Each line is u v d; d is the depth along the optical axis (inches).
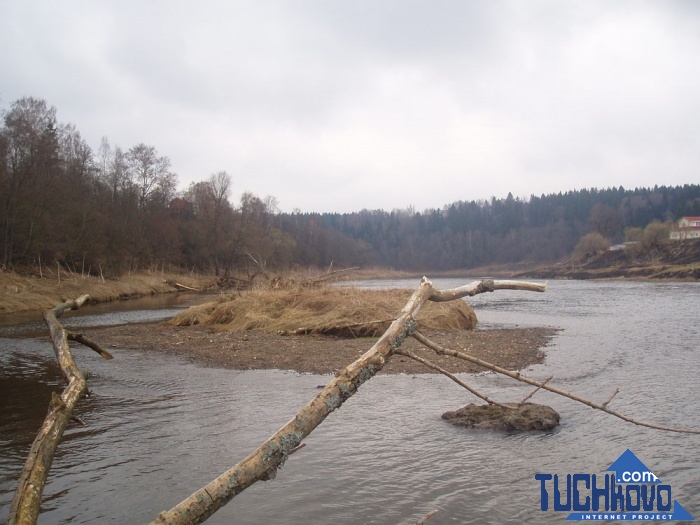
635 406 360.5
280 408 362.9
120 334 779.4
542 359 553.3
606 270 4180.6
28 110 1736.0
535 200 7711.6
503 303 1515.7
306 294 909.2
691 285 2674.7
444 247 6392.7
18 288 1336.1
